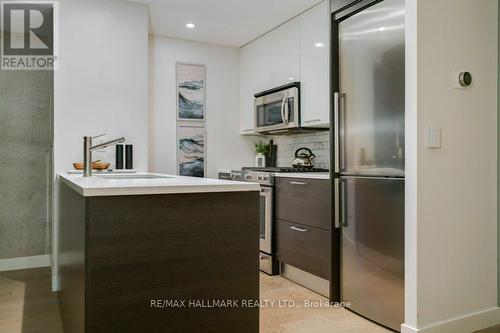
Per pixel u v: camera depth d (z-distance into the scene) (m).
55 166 3.14
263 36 4.21
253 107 4.38
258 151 4.66
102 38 3.30
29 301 2.90
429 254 2.18
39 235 3.97
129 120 3.40
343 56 2.75
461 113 2.30
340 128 2.77
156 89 4.19
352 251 2.67
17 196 3.88
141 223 1.36
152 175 2.72
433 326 2.18
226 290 1.53
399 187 2.31
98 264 1.29
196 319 1.46
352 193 2.66
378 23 2.45
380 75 2.44
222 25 3.92
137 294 1.36
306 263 3.12
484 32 2.40
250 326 1.57
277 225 3.54
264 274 3.63
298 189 3.23
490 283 2.43
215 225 1.51
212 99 4.51
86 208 1.29
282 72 3.89
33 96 3.92
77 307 1.54
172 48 4.29
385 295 2.41
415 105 2.13
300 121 3.65
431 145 2.17
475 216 2.36
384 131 2.41
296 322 2.50
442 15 2.22
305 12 3.54
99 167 3.09
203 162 4.45
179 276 1.43
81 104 3.22
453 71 2.26
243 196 1.57
